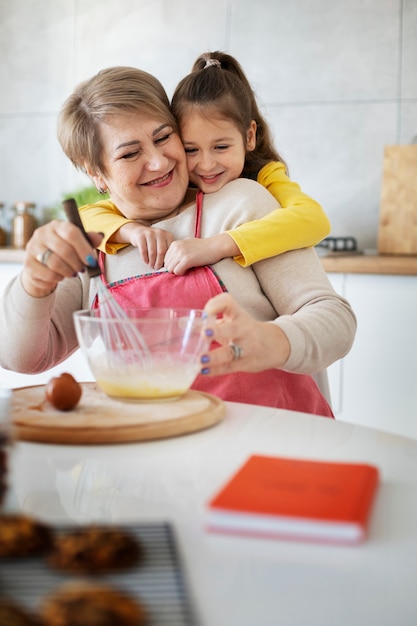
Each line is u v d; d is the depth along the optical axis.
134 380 0.97
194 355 0.99
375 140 2.92
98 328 0.97
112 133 1.38
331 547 0.58
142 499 0.68
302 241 1.38
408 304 2.42
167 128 1.40
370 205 2.94
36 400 1.00
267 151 1.70
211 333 1.00
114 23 3.17
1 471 0.61
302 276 1.37
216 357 1.02
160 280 1.37
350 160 2.95
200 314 1.06
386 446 0.88
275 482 0.65
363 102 2.91
